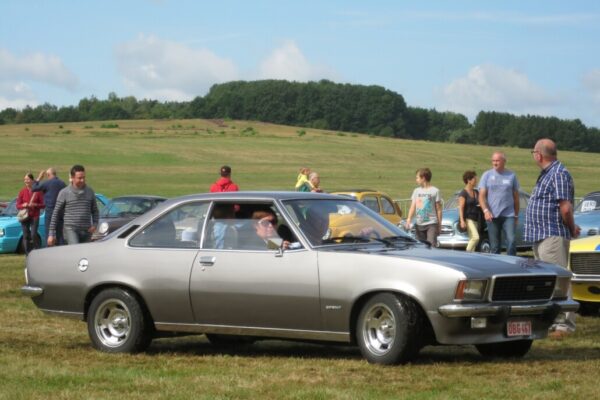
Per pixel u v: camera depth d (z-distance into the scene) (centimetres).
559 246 1088
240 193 996
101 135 14512
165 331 998
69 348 1031
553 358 956
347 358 957
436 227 1745
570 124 18025
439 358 953
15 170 8456
